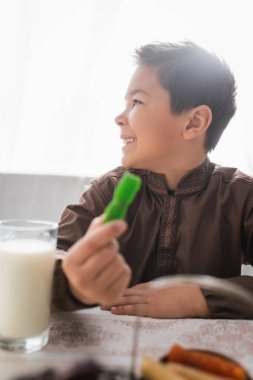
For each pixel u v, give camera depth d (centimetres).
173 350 35
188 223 78
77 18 139
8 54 139
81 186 140
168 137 71
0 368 38
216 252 78
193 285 62
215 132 78
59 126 141
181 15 139
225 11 138
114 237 39
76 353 43
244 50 138
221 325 52
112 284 42
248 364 43
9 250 42
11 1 137
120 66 139
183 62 72
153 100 70
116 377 30
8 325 42
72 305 51
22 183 139
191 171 78
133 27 139
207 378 32
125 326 51
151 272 79
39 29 139
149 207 80
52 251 44
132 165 74
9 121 140
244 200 80
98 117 141
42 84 140
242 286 61
